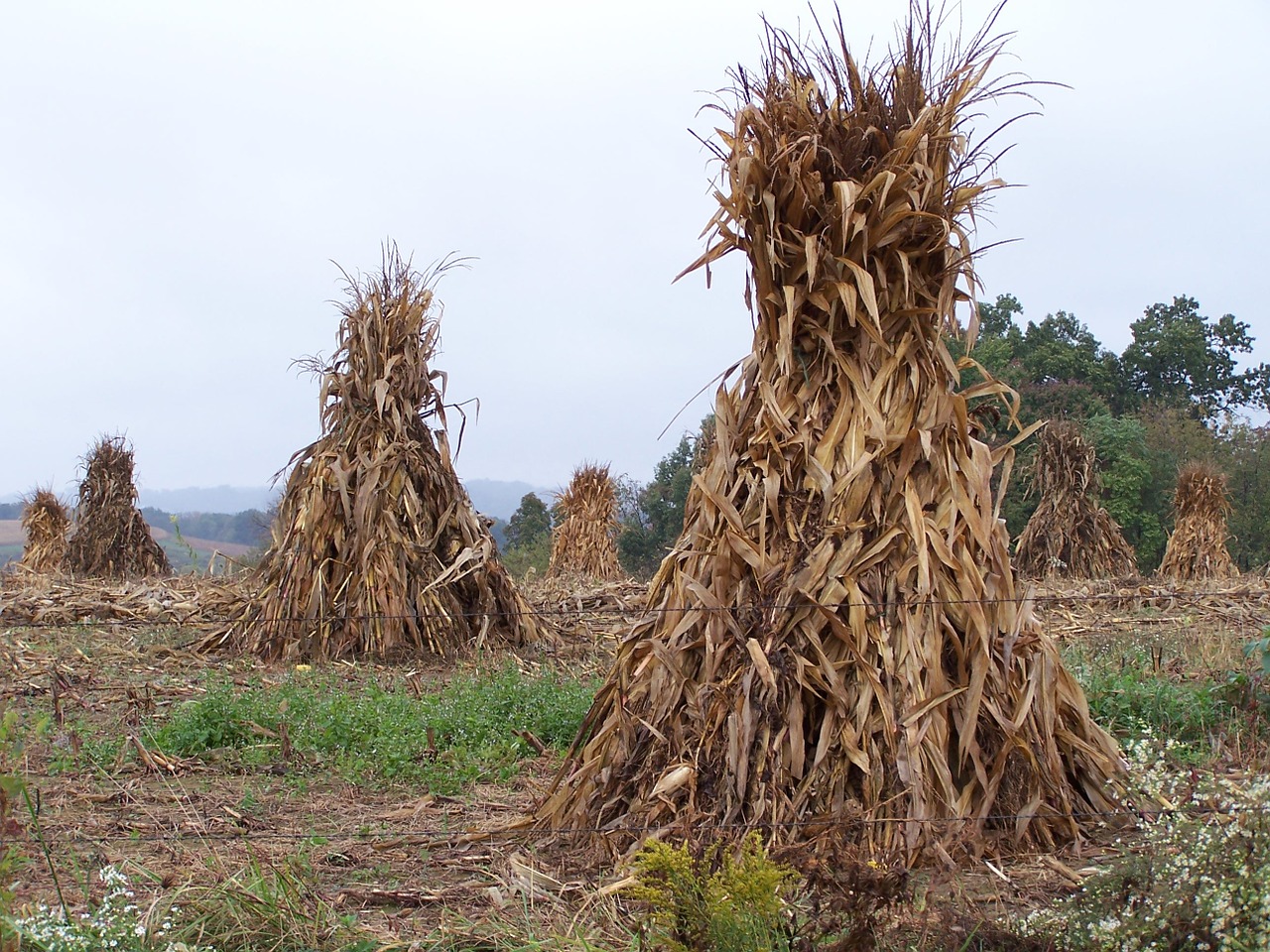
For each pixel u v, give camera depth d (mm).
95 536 20672
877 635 4406
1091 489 21797
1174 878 3375
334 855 4660
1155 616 13023
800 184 4605
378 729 6688
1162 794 4559
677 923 3301
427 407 11273
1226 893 3211
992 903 3926
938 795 4320
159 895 4051
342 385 10906
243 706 7051
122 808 5391
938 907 3752
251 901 3938
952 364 4758
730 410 4887
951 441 4695
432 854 4688
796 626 4484
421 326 11289
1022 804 4469
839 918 3469
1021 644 4613
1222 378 43594
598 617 12836
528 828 4832
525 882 4188
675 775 4332
